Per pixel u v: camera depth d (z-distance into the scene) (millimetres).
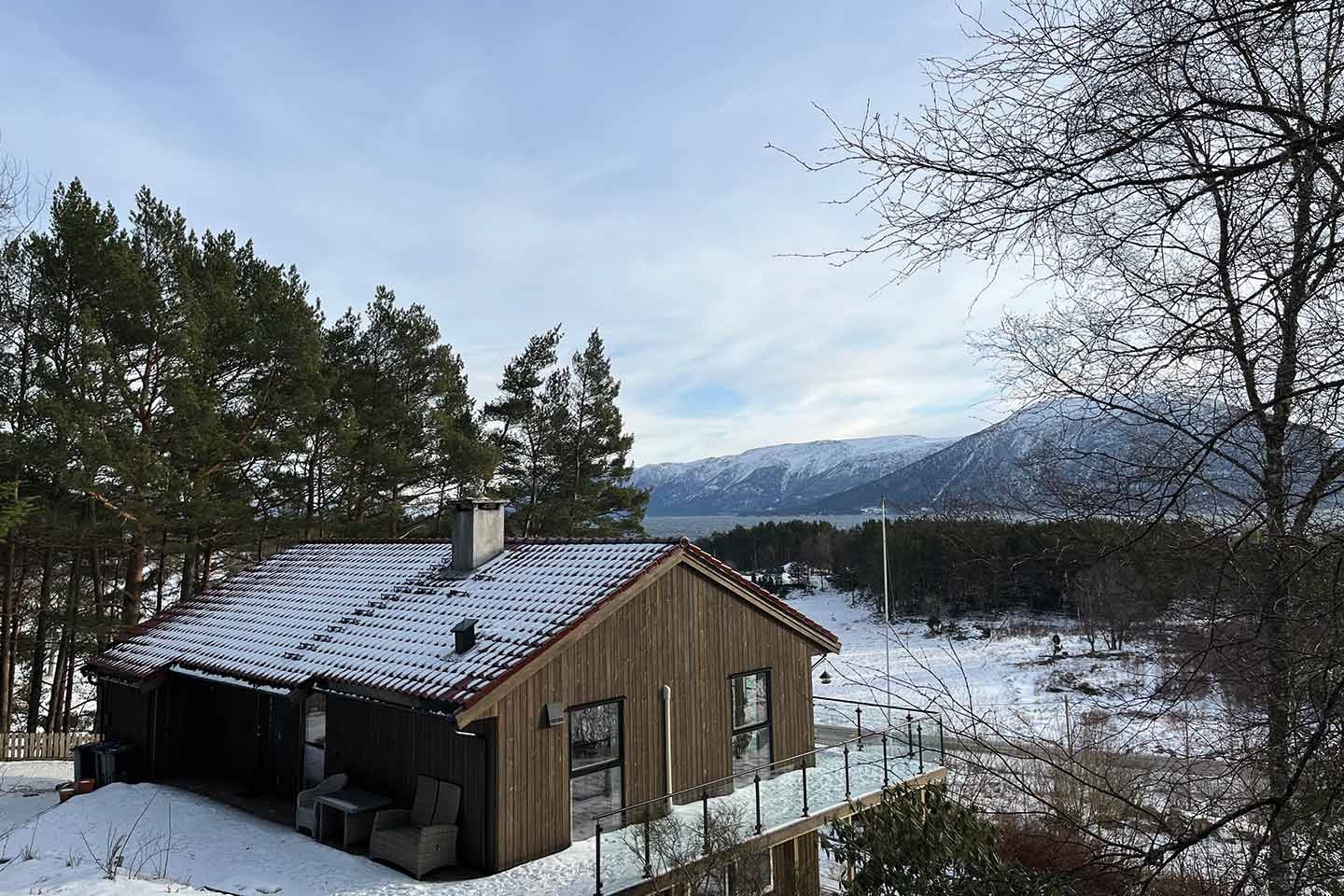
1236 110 3652
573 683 12500
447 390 31750
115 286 21328
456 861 11758
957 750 9977
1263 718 4328
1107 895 4309
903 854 6602
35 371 21219
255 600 18594
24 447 20266
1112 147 3693
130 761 16516
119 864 11336
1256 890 3848
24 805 16969
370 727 13523
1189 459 4027
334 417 28500
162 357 22828
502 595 14586
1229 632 4344
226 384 24938
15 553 24750
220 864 11758
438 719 12430
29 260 21516
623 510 39625
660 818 12297
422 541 19344
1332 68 3652
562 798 12219
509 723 11711
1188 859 4320
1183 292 4113
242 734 16422
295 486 28391
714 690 14547
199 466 23922
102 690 18156
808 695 16250
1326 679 3865
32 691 25078
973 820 6508
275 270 26734
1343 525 4000
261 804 14820
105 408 20734
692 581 14398
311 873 11406
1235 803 4504
